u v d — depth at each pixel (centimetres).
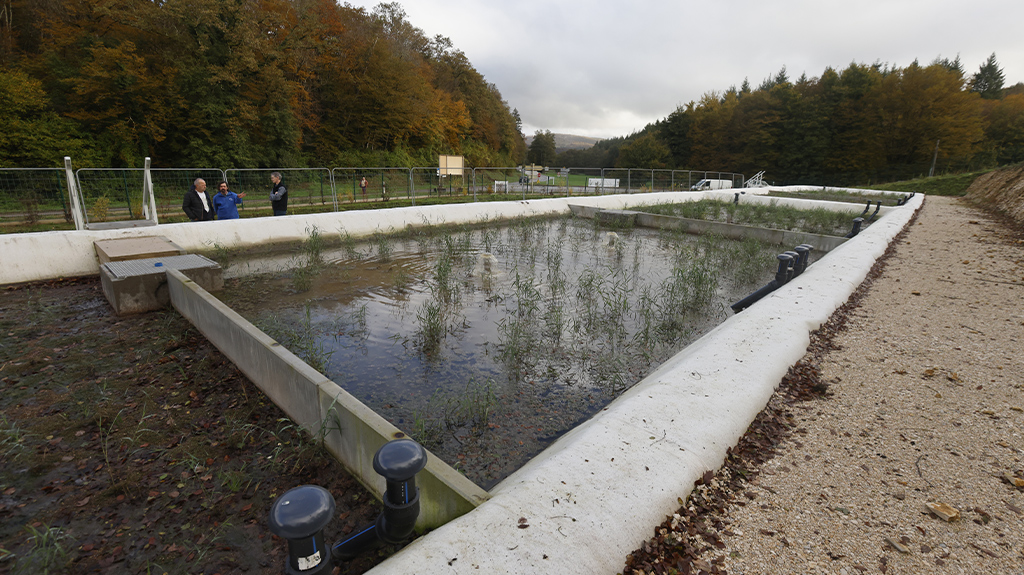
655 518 226
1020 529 228
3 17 2994
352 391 442
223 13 2984
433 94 5384
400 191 2306
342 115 4494
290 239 1074
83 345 531
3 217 1284
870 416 334
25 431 368
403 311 668
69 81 2728
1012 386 378
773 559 209
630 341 575
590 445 273
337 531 269
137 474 322
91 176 1442
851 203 2012
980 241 1045
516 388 455
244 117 3139
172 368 480
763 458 285
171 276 639
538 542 200
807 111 5384
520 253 1062
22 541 267
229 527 278
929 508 242
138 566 251
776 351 413
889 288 655
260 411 404
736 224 1468
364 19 4856
